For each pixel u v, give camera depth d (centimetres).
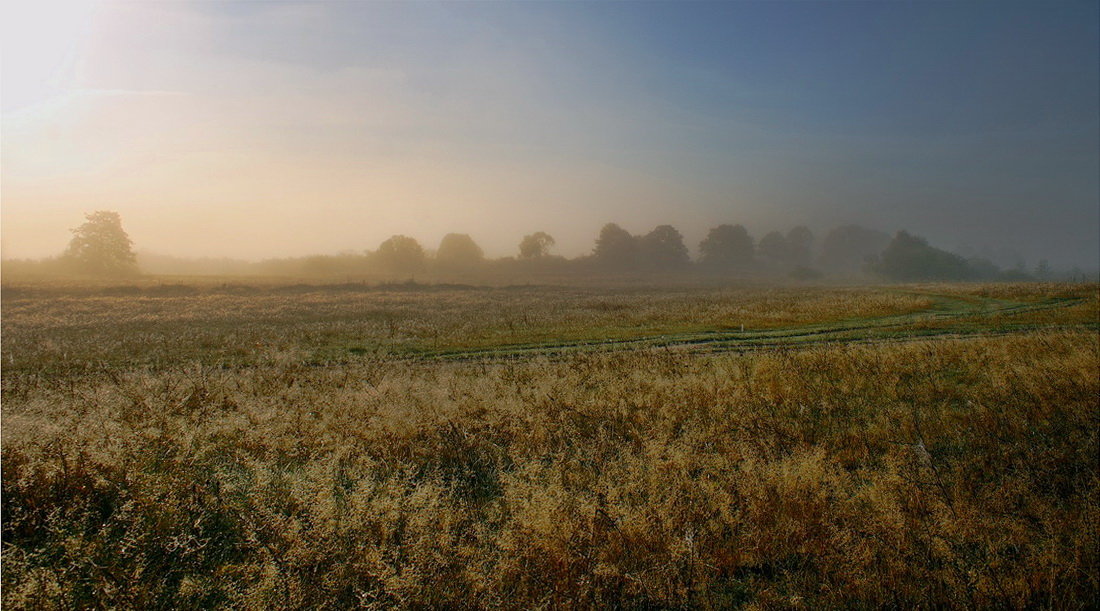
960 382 995
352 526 417
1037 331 1612
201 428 612
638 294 6303
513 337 2117
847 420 774
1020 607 358
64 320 2975
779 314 2862
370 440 649
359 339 2108
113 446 540
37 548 392
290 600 338
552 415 761
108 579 355
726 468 549
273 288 6762
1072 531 440
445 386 938
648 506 456
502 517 458
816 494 490
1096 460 571
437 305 4294
